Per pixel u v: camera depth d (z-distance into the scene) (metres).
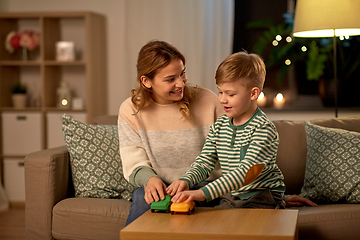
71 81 3.55
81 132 1.82
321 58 3.20
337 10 2.07
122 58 3.49
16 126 3.31
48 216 1.67
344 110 3.23
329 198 1.67
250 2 3.47
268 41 3.38
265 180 1.33
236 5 3.49
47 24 3.33
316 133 1.81
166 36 3.36
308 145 1.82
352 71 3.28
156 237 0.94
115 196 1.77
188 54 3.29
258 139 1.26
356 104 3.30
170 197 1.18
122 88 3.51
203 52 3.27
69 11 3.33
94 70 3.26
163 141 1.57
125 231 0.96
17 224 2.82
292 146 1.92
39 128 3.28
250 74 1.27
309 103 3.37
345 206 1.56
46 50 3.32
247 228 0.95
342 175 1.65
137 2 3.37
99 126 1.90
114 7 3.48
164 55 1.43
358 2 2.07
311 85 3.36
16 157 3.32
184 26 3.29
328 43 3.23
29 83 3.59
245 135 1.31
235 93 1.26
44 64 3.26
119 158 1.81
